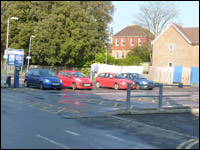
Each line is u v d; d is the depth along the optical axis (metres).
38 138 7.45
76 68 50.59
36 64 55.84
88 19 47.84
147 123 10.23
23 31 46.94
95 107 13.62
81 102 15.35
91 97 18.23
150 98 19.42
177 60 47.84
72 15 45.94
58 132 8.18
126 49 75.88
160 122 10.56
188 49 46.84
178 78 41.66
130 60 52.00
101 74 27.89
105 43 53.94
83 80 23.78
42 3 47.75
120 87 25.70
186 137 8.43
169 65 48.66
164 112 12.90
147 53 60.03
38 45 44.41
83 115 11.07
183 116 12.27
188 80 40.81
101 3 53.38
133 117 11.39
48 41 44.66
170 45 48.59
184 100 19.11
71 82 23.95
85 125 9.36
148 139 7.89
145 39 59.25
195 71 41.44
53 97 17.17
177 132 9.02
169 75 41.81
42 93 19.38
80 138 7.64
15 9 48.41
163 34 49.34
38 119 9.95
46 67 52.97
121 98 18.41
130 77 28.34
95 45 48.94
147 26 54.81
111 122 10.08
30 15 48.28
